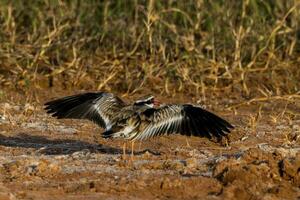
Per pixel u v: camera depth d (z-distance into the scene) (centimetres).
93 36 1817
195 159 1147
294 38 1822
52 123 1428
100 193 991
